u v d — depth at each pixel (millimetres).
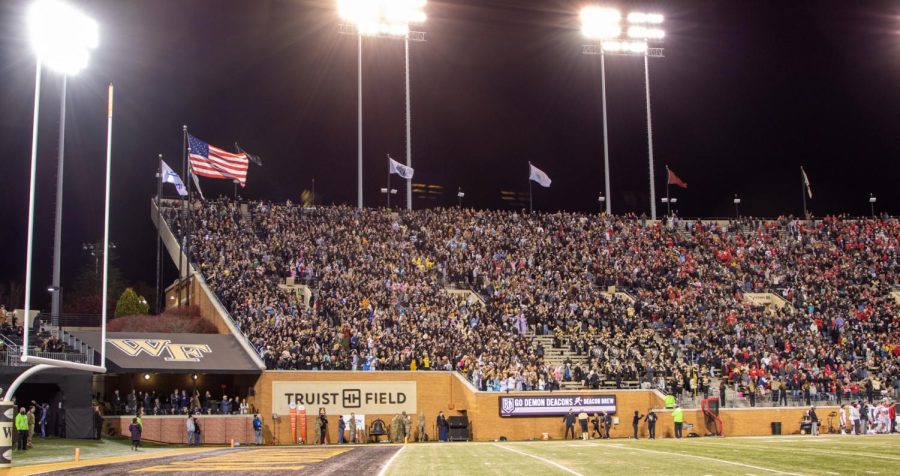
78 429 40000
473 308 56031
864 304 62938
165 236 64438
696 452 27984
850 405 50000
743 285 65625
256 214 65000
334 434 46750
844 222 76062
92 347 44375
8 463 22641
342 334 50031
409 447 36656
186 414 44500
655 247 70000
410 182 71750
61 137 50781
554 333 54969
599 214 75188
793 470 20250
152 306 89250
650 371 51562
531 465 22625
